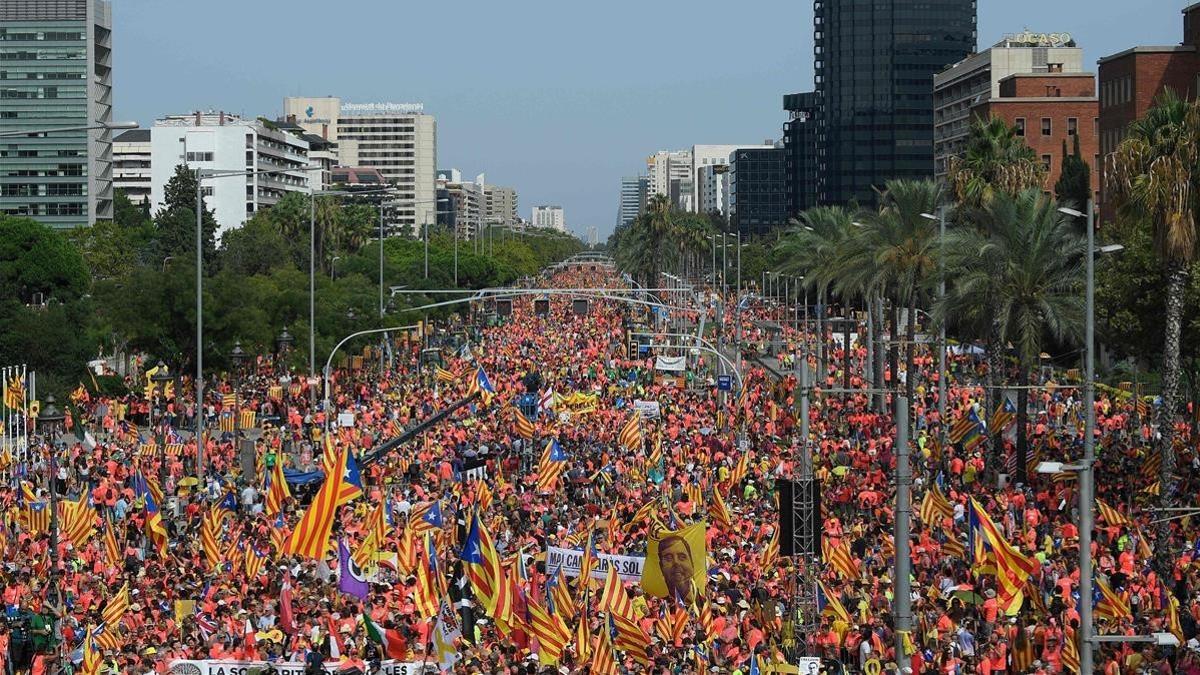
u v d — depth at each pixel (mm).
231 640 41000
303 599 44188
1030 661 39250
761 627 42219
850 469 72438
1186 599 47438
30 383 104312
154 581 47438
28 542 54750
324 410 98500
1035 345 74562
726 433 92562
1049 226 74625
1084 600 31938
